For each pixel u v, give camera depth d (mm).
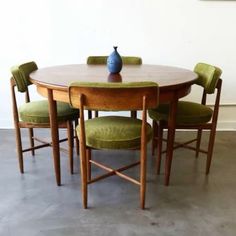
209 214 1812
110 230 1663
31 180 2199
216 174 2307
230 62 3074
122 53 3084
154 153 2656
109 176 2100
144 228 1680
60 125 2244
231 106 3189
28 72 2277
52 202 1923
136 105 1630
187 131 3207
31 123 2168
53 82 1818
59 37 3041
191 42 3033
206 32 2994
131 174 2297
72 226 1696
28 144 2848
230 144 2867
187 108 2238
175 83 1796
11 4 2920
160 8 2934
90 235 1626
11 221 1735
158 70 2301
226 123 3238
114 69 2119
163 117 2145
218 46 3033
